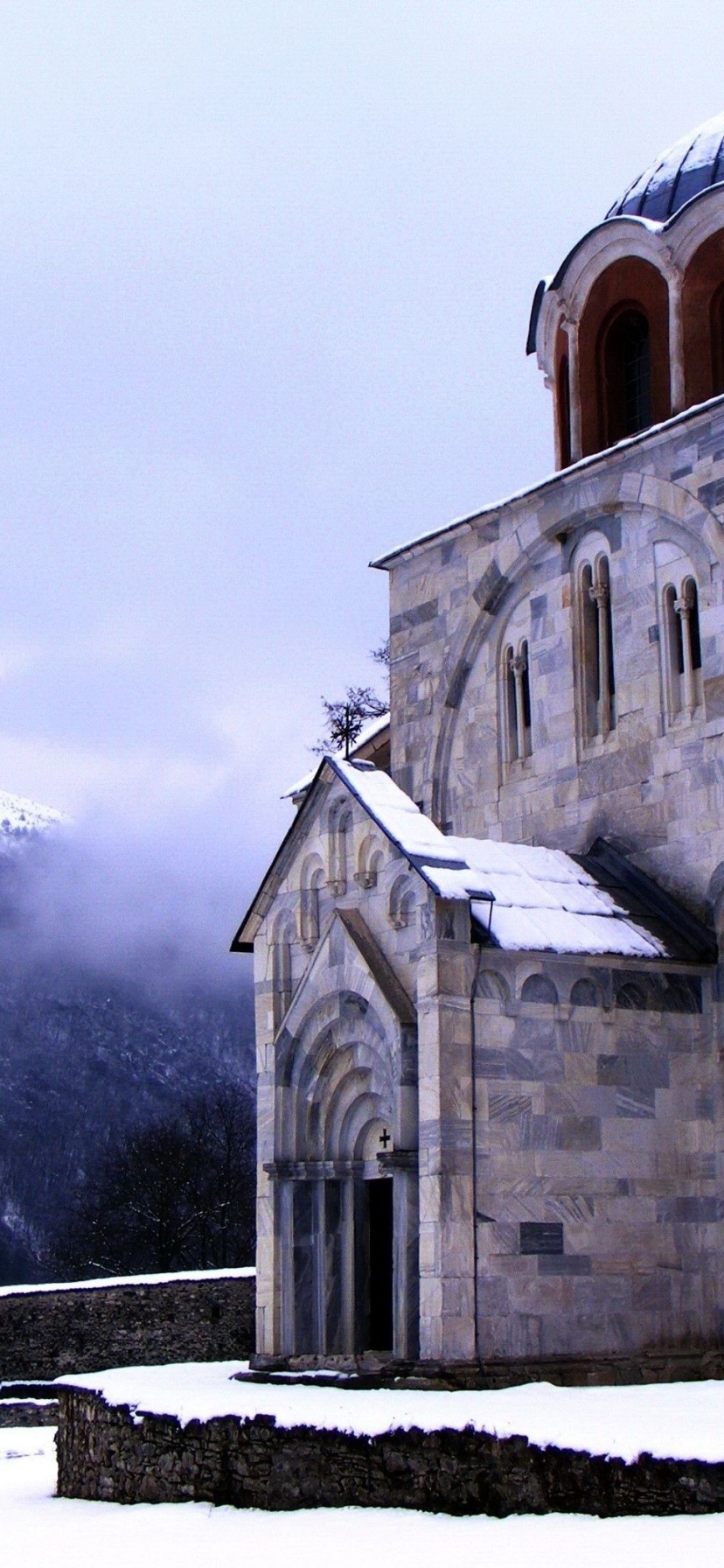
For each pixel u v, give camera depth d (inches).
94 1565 911.7
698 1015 1264.8
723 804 1270.9
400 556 1574.8
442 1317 1129.4
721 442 1294.3
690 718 1307.8
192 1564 878.4
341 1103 1298.0
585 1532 806.5
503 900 1238.3
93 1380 1263.5
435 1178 1147.9
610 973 1234.6
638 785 1341.0
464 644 1504.7
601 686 1390.3
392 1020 1202.6
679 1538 762.2
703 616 1299.2
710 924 1274.6
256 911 1374.3
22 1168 7332.7
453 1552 814.5
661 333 1414.9
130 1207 3693.4
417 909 1203.9
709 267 1390.3
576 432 1478.8
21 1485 1333.7
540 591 1446.9
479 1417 911.7
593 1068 1214.9
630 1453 825.5
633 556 1368.1
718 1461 791.1
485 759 1481.3
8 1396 1932.8
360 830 1282.0
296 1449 1004.6
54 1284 2076.8
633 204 1488.7
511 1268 1157.7
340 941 1270.9
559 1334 1165.7
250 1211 3737.7
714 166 1450.5
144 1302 1977.1
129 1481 1141.1
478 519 1496.1
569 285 1491.1
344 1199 1291.8
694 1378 1197.7
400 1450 941.8
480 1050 1176.8
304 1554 861.2
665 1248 1217.4
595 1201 1197.1
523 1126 1180.5
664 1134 1233.4
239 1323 1967.3
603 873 1333.7
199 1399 1102.4
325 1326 1275.8
